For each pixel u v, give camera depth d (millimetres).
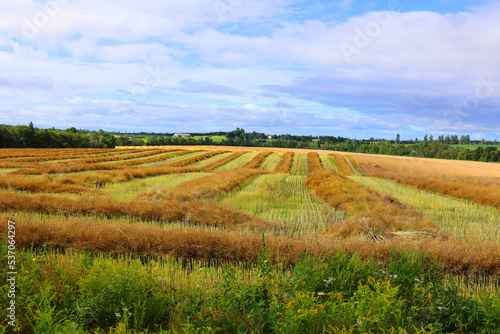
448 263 6949
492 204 17125
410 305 4133
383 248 7242
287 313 3469
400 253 5176
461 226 11828
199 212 11359
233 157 61250
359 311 3494
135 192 17547
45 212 11352
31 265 4672
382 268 5582
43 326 3262
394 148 100125
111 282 4168
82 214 11453
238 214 11672
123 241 7465
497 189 21141
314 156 62625
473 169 49531
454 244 7777
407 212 13570
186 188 18016
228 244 7348
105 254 7145
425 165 53125
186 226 9922
